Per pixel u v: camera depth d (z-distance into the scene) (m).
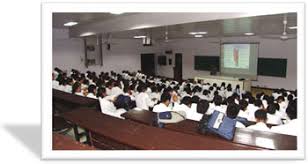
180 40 12.27
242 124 2.41
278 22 4.66
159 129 2.03
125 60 11.55
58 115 2.96
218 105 3.57
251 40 9.82
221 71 10.86
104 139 2.03
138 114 2.58
